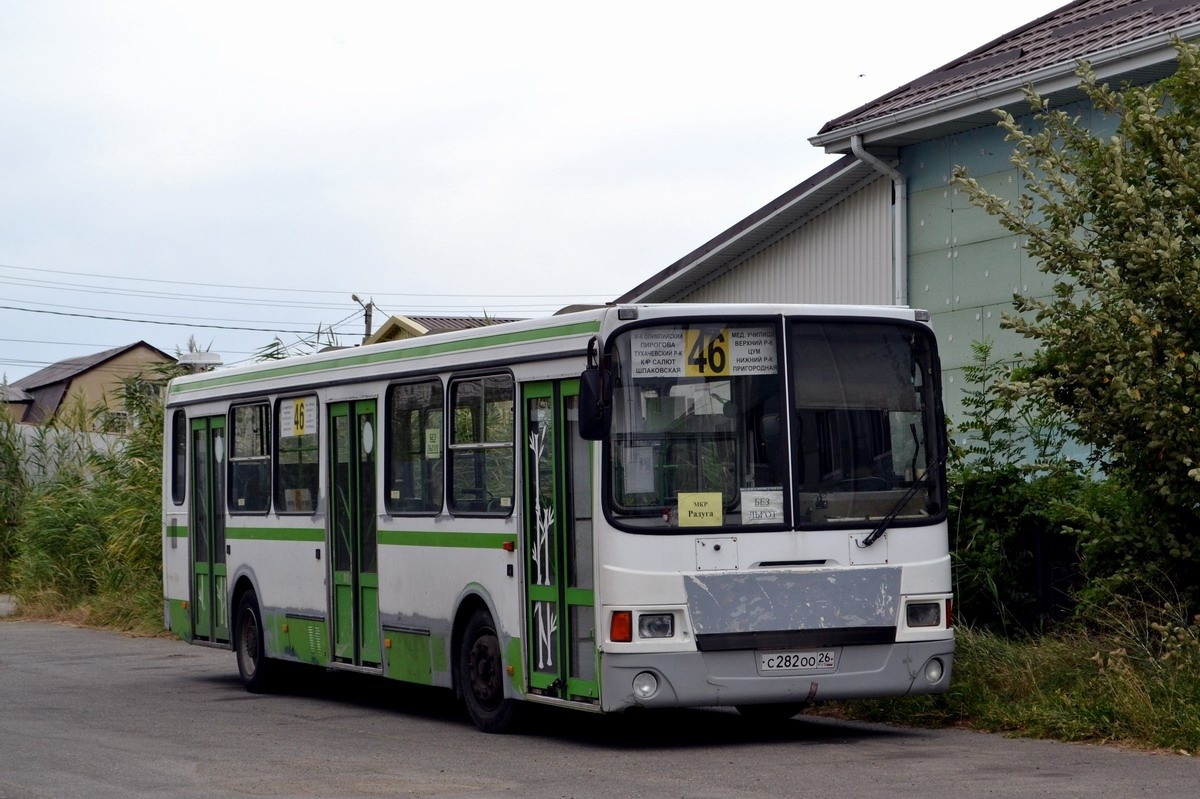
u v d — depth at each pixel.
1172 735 10.62
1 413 31.17
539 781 9.94
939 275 18.80
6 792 9.88
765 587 10.85
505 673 11.98
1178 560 12.13
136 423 27.23
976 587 13.81
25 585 27.83
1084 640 12.38
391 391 13.76
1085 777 9.52
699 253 22.16
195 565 17.72
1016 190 17.73
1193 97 11.80
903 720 12.38
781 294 21.59
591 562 10.95
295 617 15.30
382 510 13.76
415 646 13.25
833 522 11.07
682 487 10.84
